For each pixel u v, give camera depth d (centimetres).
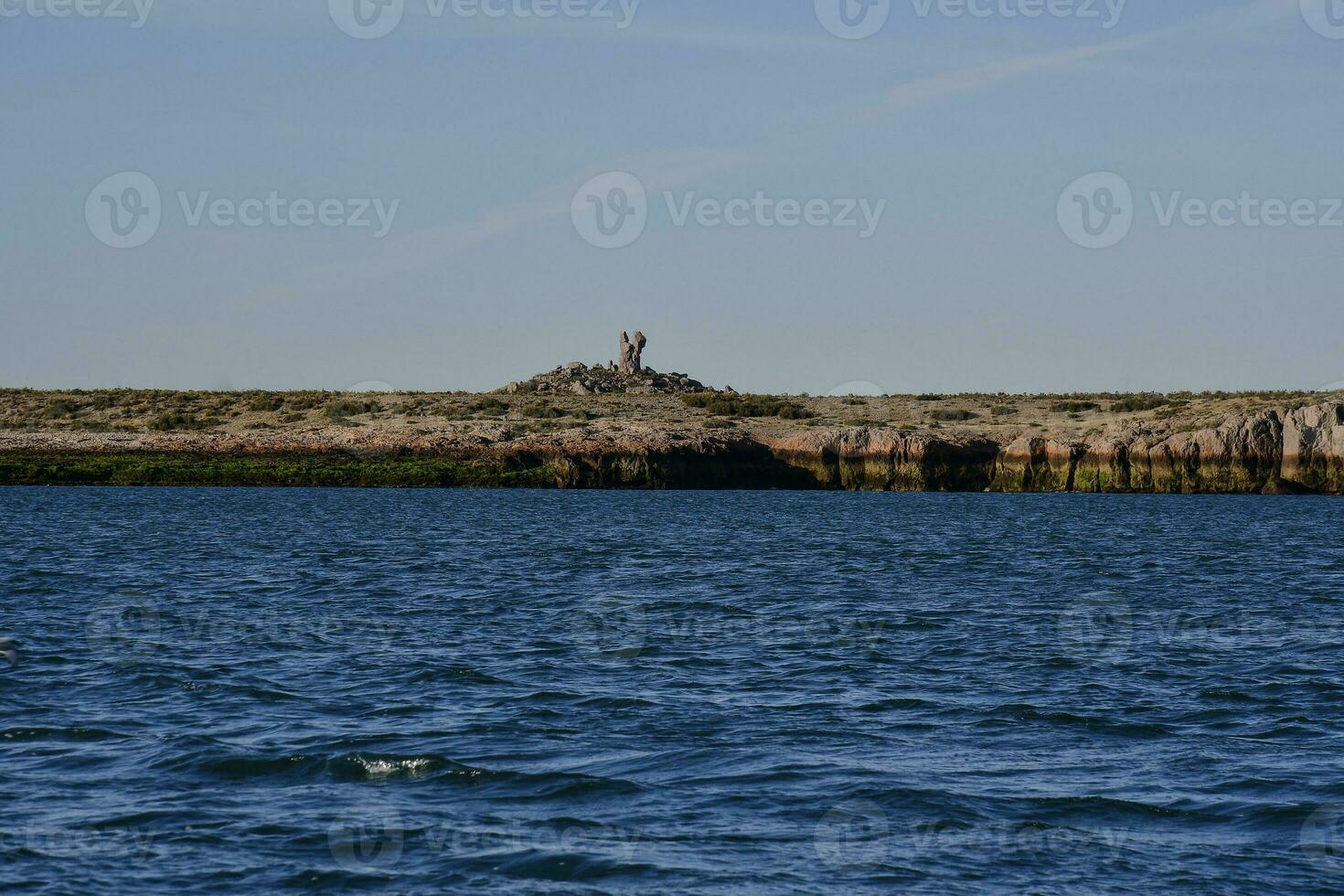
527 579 7519
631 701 3891
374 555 8956
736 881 2417
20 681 4078
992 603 6494
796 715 3731
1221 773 3136
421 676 4259
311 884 2378
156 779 3003
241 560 8531
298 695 3941
